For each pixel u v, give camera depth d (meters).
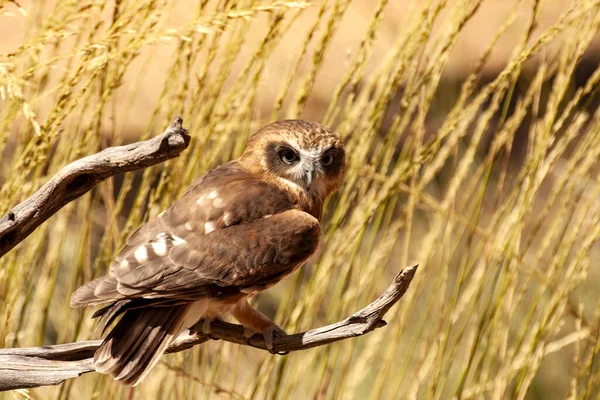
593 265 11.65
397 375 9.62
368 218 8.29
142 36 6.93
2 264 7.88
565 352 11.09
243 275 6.84
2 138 7.37
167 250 6.64
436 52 8.58
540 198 13.21
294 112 8.41
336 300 8.68
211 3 9.62
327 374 9.41
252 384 9.72
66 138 8.26
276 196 7.58
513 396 8.38
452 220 8.84
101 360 6.02
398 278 5.57
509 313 8.52
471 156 8.82
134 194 14.25
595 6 8.33
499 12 16.89
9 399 7.89
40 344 8.35
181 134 5.05
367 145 8.52
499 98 8.68
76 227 10.18
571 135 8.29
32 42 6.64
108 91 7.46
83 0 7.84
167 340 6.26
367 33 8.44
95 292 6.04
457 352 10.23
